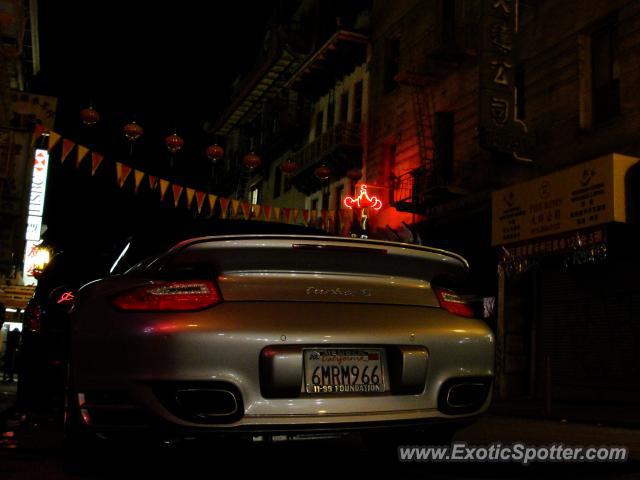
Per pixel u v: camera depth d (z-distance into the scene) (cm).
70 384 340
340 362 310
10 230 1245
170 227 471
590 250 1136
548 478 388
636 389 1180
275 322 303
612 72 1302
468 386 342
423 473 398
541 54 1460
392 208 2038
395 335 321
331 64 2484
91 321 316
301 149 2653
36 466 418
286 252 318
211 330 294
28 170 1240
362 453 476
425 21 1978
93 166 1369
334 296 322
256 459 445
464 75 1755
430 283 362
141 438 299
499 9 1442
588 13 1345
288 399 297
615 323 1241
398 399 317
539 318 1448
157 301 303
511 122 1421
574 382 1324
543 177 1245
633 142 1213
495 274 1514
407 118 2008
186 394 290
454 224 1669
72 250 670
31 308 731
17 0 1262
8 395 1025
